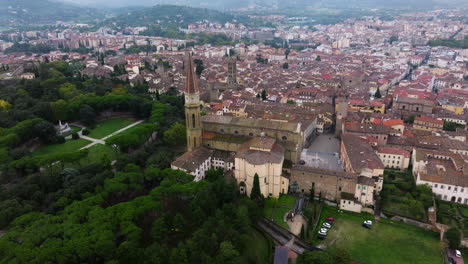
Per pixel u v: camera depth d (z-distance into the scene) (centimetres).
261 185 18050
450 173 18662
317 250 14925
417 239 15712
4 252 12044
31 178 17212
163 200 15600
